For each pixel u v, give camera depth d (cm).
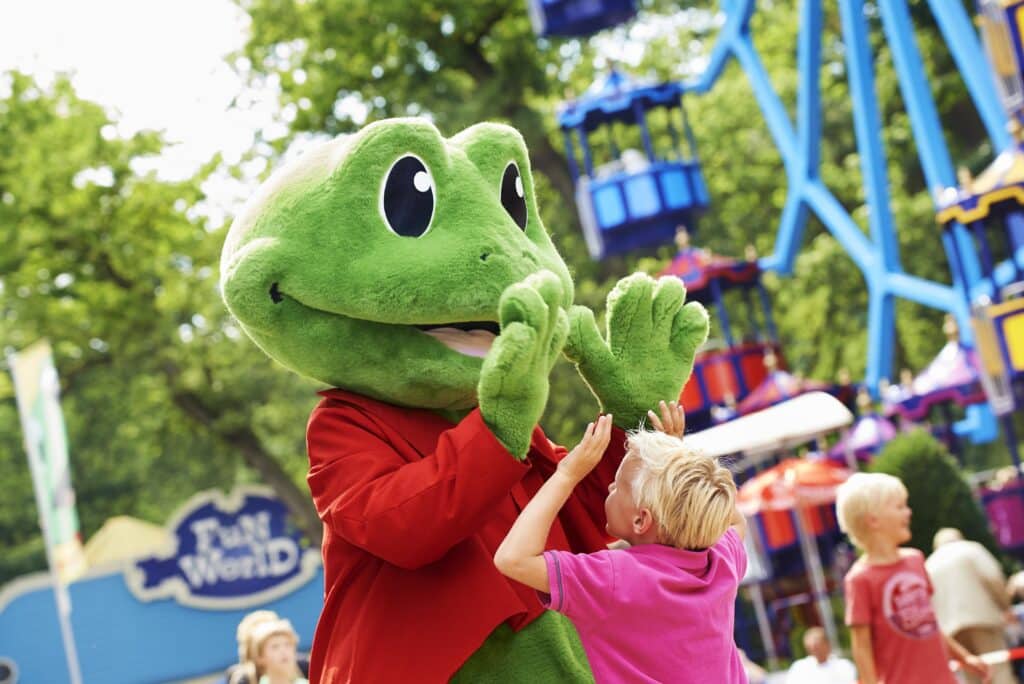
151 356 2567
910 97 1305
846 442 1332
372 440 345
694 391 1550
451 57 2611
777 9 2992
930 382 1501
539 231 382
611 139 1756
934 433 1719
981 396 1477
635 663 332
